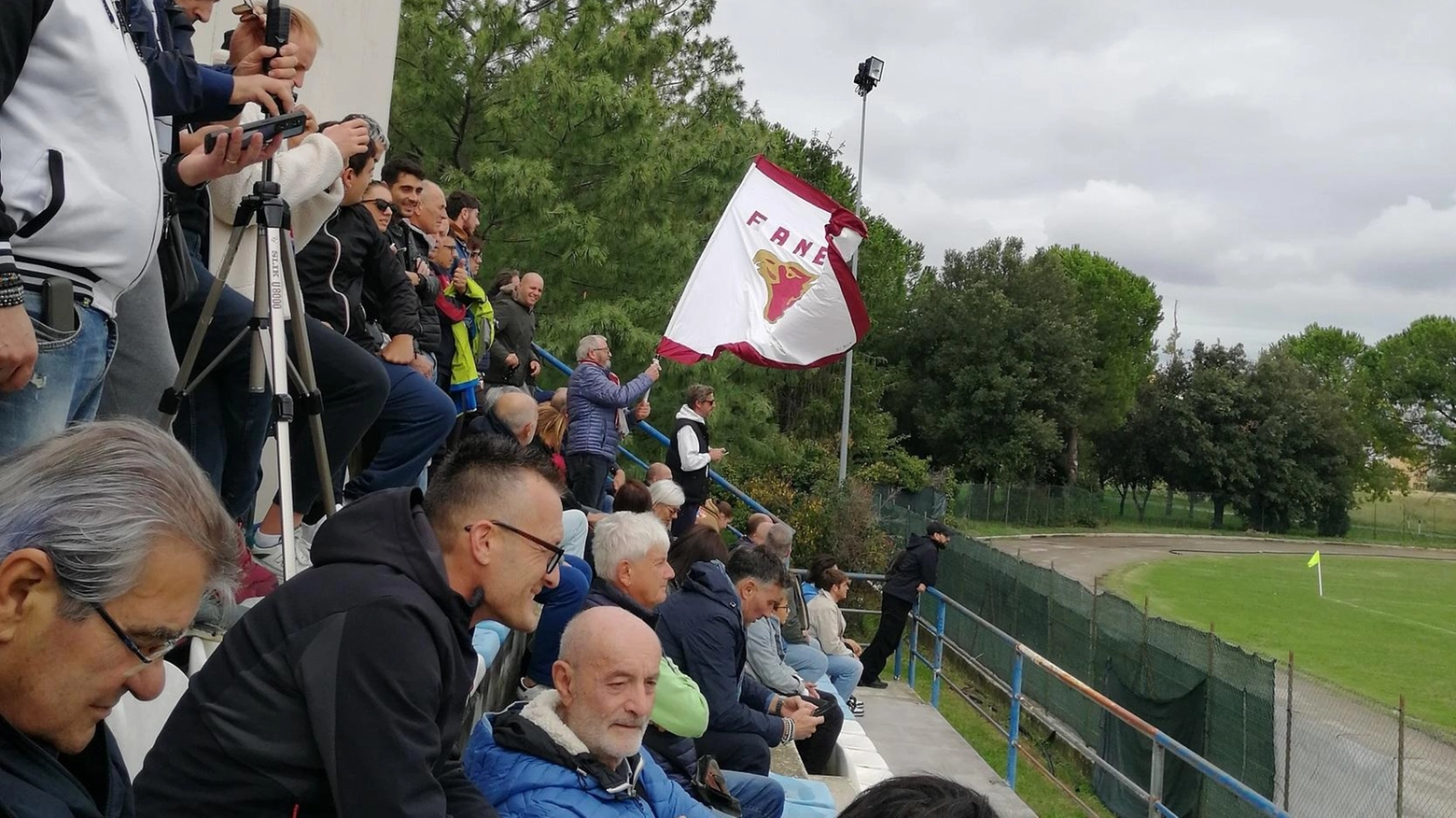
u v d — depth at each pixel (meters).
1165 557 49.53
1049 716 14.34
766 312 11.12
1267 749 9.80
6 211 1.99
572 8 20.55
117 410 2.89
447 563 2.53
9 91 2.02
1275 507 68.00
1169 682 11.48
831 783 7.26
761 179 11.29
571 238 17.20
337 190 3.90
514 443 2.63
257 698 2.11
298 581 2.22
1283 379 67.94
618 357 18.14
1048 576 15.24
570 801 3.22
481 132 18.81
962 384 55.84
